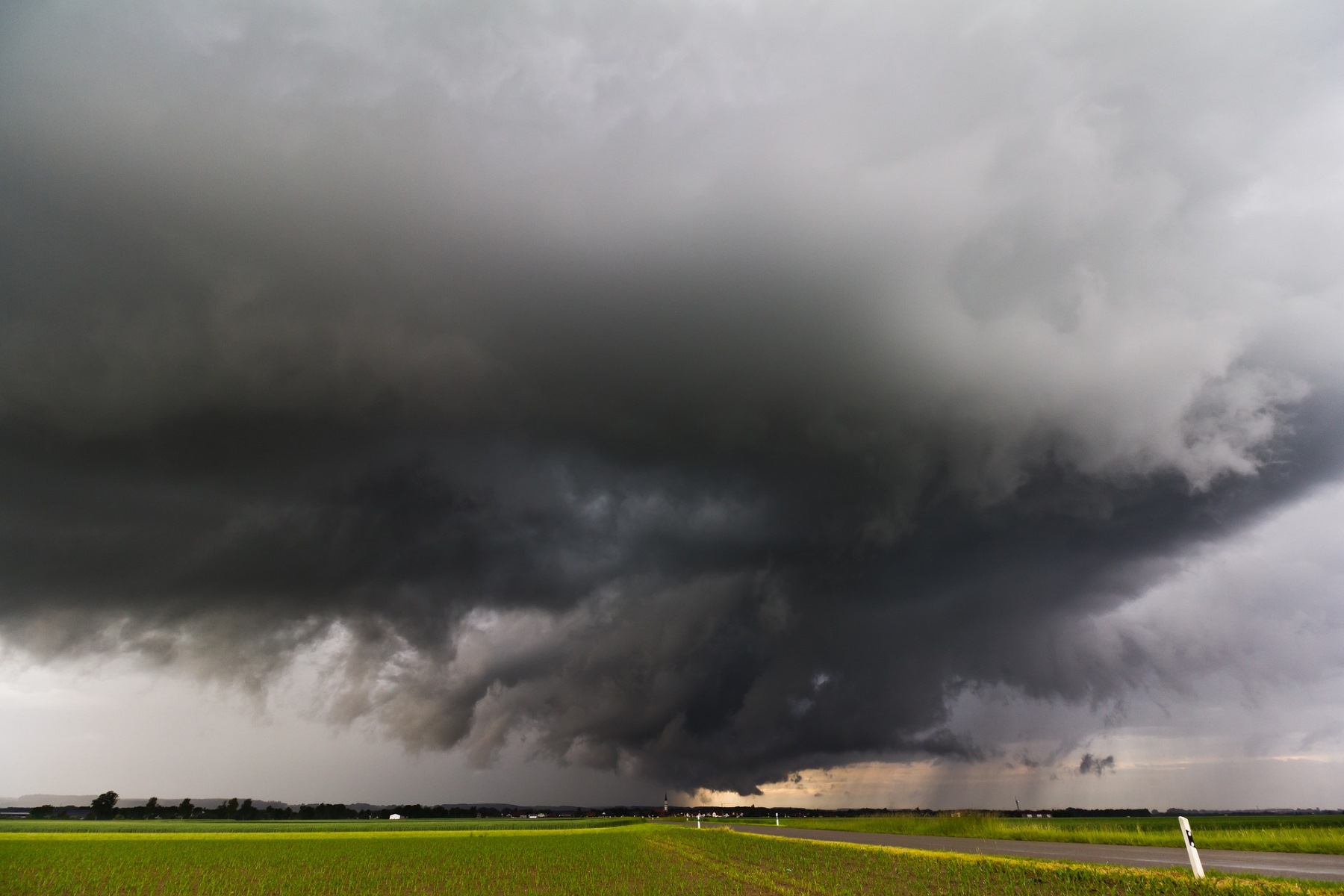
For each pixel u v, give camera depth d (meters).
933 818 76.31
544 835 95.31
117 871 44.28
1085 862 30.02
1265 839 38.28
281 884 37.50
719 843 63.12
